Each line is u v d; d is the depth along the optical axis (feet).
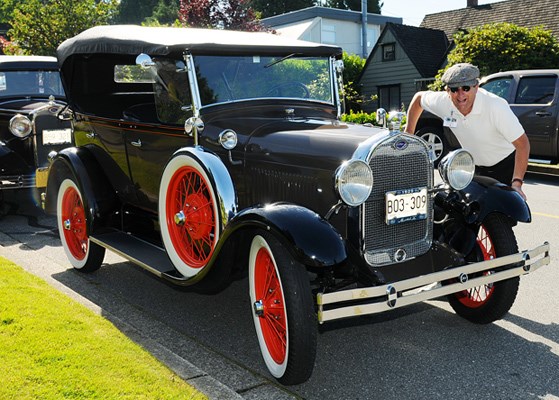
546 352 12.51
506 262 12.00
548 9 75.46
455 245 13.28
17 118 23.56
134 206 17.24
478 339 13.23
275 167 12.81
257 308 11.49
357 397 10.77
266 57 15.16
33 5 54.65
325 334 13.64
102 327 12.46
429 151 12.46
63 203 18.20
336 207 11.28
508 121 13.94
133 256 14.56
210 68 14.28
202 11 56.59
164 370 10.68
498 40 55.26
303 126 13.62
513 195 13.17
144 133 15.51
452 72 13.92
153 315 14.73
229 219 12.34
